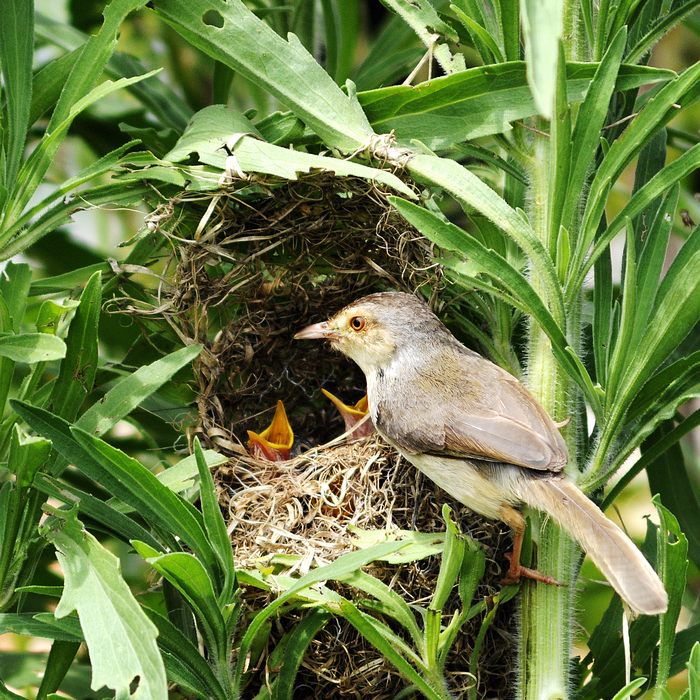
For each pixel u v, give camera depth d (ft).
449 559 22.45
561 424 24.97
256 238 28.63
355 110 26.50
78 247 35.24
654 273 24.50
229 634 22.57
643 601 21.06
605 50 25.45
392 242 29.01
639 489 40.14
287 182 27.20
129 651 19.77
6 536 22.49
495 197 24.67
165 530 23.98
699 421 25.20
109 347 33.32
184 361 24.80
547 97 15.84
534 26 16.20
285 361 34.68
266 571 23.98
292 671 23.31
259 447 31.96
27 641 33.73
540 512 24.91
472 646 25.61
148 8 26.63
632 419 24.39
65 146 40.22
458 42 27.61
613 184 25.23
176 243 27.81
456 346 27.94
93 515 23.39
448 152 30.94
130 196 26.61
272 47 26.81
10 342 22.43
